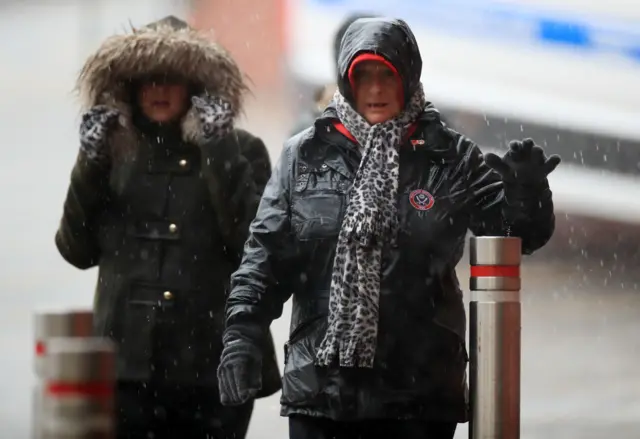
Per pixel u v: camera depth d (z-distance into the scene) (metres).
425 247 13.74
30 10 76.25
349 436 13.82
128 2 61.19
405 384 13.61
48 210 48.56
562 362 29.70
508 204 13.80
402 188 13.89
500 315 13.42
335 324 13.62
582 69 36.50
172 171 16.67
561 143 36.84
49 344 11.15
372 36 13.90
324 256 13.87
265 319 14.32
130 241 16.61
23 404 24.62
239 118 17.19
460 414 13.82
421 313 13.68
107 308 16.58
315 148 14.17
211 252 16.67
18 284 37.94
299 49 35.81
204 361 16.55
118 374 16.42
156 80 16.69
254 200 16.70
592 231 38.47
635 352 30.91
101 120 16.58
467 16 36.03
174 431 16.67
